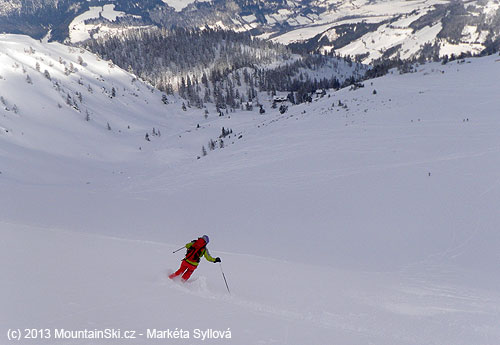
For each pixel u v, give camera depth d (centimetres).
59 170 8869
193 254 766
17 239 870
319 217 2917
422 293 1104
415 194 3128
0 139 9831
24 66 15775
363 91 9631
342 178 3888
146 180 6894
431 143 4625
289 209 3170
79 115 14338
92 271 649
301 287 918
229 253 1592
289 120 8900
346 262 1866
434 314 809
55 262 670
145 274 718
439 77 9644
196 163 7312
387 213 2823
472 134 4691
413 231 2442
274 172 4738
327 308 720
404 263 1902
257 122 13888
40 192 3697
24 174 7525
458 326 721
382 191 3306
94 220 2448
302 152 5488
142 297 527
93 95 17312
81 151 11712
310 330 508
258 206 3328
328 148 5362
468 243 2191
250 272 1062
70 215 2519
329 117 7656
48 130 12194
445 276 1633
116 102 18112
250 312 556
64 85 16450
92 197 3722
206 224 2745
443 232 2384
